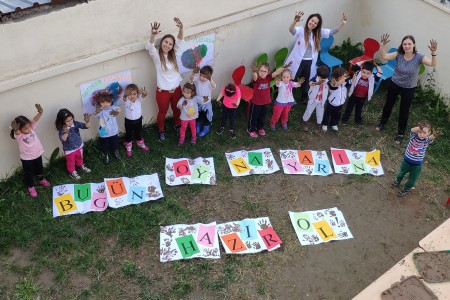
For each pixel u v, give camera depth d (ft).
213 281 17.53
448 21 24.90
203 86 22.22
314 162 23.08
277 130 24.77
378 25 28.71
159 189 20.75
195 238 18.89
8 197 19.72
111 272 17.54
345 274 18.38
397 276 14.78
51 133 20.25
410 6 26.53
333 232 19.86
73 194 20.13
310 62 25.13
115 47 19.71
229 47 24.06
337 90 23.56
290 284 17.79
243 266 18.13
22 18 16.76
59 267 17.52
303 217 20.30
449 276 14.85
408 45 21.83
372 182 22.39
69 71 18.85
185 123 22.21
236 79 24.11
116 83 20.75
